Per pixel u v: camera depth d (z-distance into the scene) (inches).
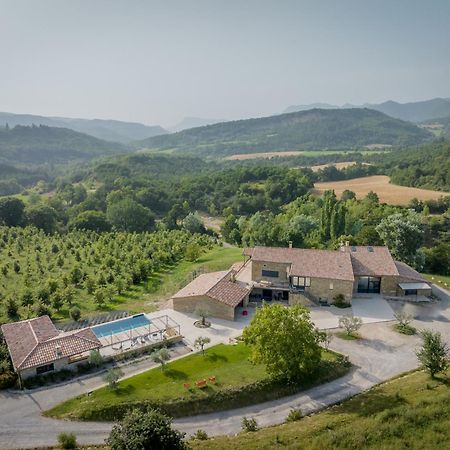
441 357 1718.8
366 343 2068.2
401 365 1873.8
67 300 2635.3
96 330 2172.7
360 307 2466.8
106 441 1309.1
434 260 3272.6
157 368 1873.8
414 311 2421.3
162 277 3196.4
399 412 1355.8
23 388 1740.9
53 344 1870.1
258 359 1699.1
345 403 1587.1
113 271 3149.6
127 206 5900.6
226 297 2390.5
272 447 1259.8
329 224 4352.9
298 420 1514.5
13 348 1882.4
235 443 1320.1
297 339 1659.7
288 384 1734.7
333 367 1843.0
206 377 1774.1
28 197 7854.3
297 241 3991.1
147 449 1117.7
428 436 1227.9
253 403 1663.4
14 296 2682.1
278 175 7534.5
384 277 2603.3
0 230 4468.5
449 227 4896.7
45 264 3378.4
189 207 7022.6
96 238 4648.1
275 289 2564.0
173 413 1596.9
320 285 2512.3
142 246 4067.4
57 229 5497.1
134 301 2716.5
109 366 1911.9
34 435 1465.3
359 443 1219.9
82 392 1710.1
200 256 3757.4
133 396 1652.3
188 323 2326.5
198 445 1325.0
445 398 1412.4
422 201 5703.7
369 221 4744.1
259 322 1722.4
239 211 6870.1
